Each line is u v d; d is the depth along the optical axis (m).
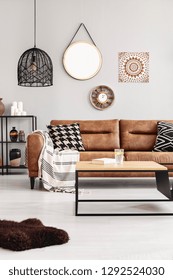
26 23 6.06
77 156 4.61
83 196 4.03
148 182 5.09
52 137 5.20
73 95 6.11
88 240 2.50
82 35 6.08
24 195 4.11
